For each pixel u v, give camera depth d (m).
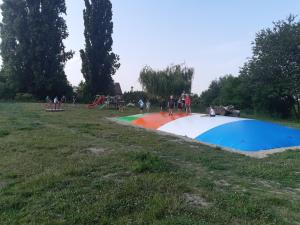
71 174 8.64
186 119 21.20
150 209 6.26
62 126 19.34
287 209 6.45
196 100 51.66
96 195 7.01
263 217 6.00
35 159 10.41
